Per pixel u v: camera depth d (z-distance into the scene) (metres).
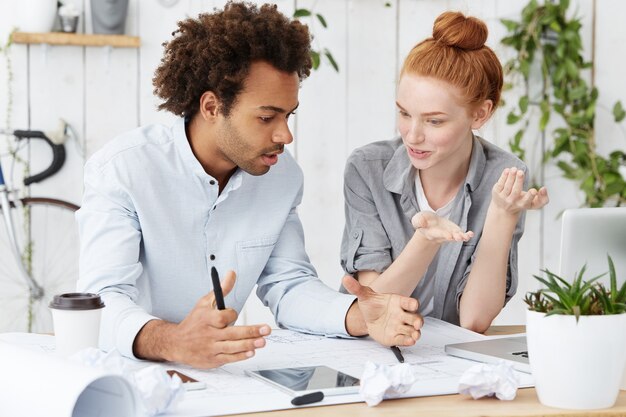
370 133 3.47
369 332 1.46
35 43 3.19
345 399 1.14
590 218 1.39
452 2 3.48
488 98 1.73
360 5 3.42
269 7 1.51
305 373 1.26
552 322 1.09
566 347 1.09
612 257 1.40
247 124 1.47
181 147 1.60
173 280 1.63
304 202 3.44
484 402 1.13
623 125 3.58
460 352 1.41
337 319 1.55
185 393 1.16
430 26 3.47
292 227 1.78
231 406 1.10
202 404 1.11
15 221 3.26
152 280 1.63
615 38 3.56
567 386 1.09
